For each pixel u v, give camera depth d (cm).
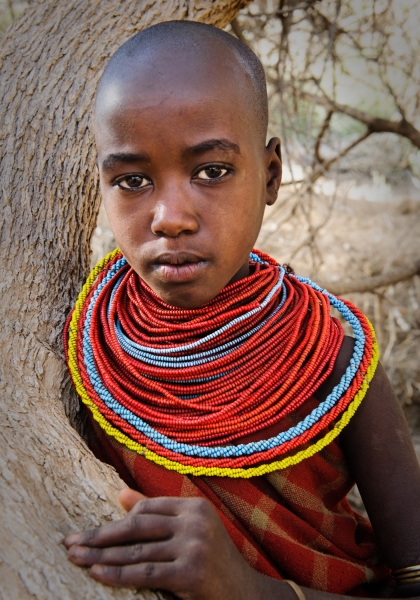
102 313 158
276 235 528
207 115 121
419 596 141
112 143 125
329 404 143
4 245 177
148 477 140
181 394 146
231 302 145
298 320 150
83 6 223
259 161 134
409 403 392
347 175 511
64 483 123
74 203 196
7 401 138
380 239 545
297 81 384
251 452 139
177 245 125
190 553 104
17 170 191
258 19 346
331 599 130
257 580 117
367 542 165
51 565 105
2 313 161
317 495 151
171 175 124
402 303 470
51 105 203
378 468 148
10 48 214
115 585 105
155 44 125
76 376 150
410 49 353
